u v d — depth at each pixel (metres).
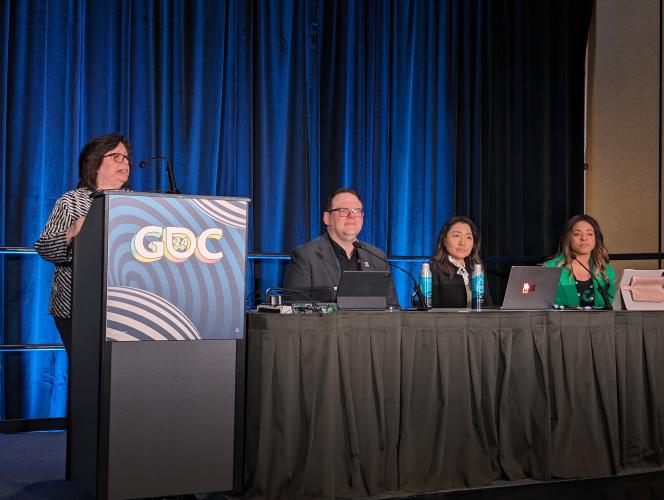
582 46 5.20
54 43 3.93
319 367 2.43
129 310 2.15
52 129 3.91
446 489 2.67
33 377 3.89
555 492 2.66
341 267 3.39
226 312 2.29
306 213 4.48
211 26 4.29
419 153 4.90
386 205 4.75
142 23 4.14
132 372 2.19
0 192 3.78
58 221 2.57
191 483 2.26
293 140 4.48
